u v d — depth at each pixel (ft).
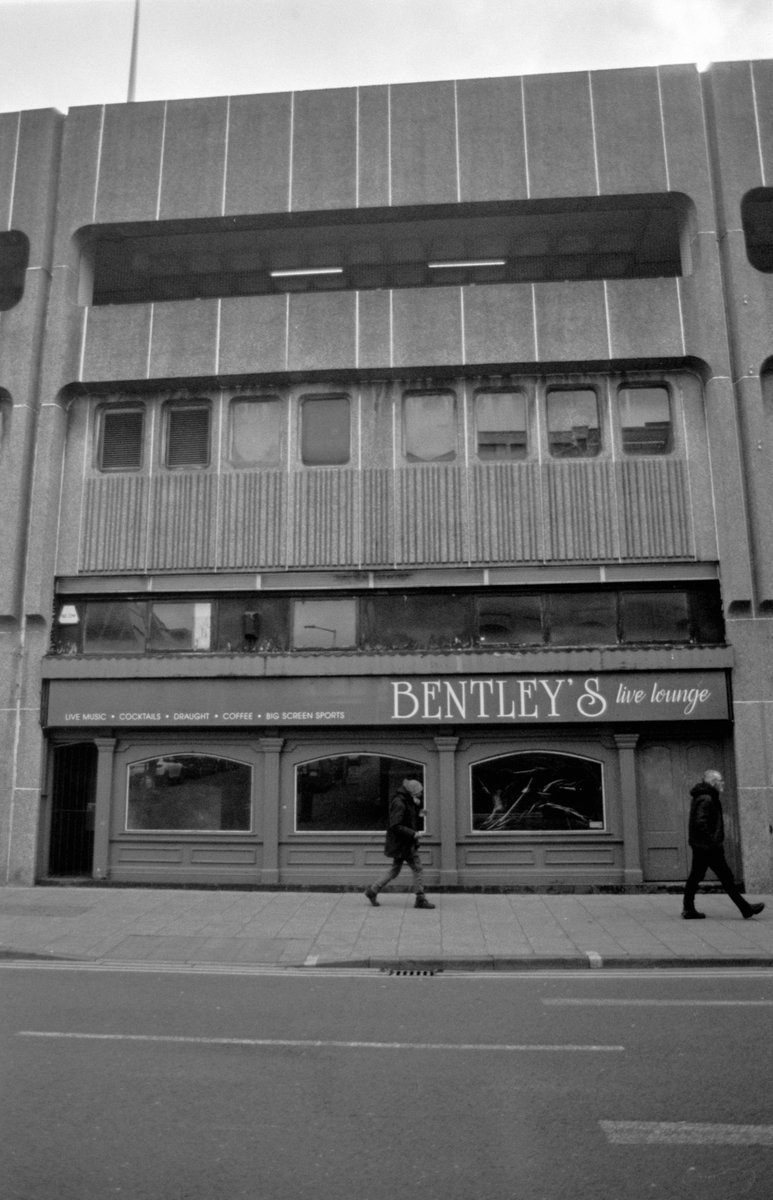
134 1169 15.11
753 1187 14.53
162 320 55.42
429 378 54.85
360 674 51.44
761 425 51.96
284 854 51.21
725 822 50.55
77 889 50.24
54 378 54.95
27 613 53.06
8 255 59.88
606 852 50.31
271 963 33.63
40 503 53.93
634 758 50.90
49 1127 16.89
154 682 52.34
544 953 33.96
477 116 55.98
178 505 54.34
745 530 51.21
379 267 63.05
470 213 56.24
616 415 53.83
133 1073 20.04
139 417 56.13
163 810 52.26
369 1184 14.58
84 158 57.36
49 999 27.53
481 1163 15.39
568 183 54.80
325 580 53.16
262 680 51.88
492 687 51.03
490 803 51.16
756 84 55.52
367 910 43.27
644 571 52.19
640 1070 20.31
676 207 55.72
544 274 62.85
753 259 58.03
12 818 51.93
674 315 53.52
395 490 53.57
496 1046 22.27
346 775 51.80
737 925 39.24
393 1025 24.39
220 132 56.95
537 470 53.31
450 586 52.70
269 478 54.13
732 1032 23.56
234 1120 17.29
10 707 52.70
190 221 56.44
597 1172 15.06
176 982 30.32
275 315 55.06
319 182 55.88
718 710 50.16
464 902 45.60
